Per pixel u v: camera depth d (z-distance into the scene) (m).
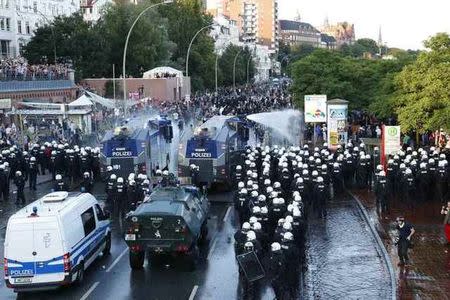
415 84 36.53
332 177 30.73
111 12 84.06
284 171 27.11
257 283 16.86
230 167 32.56
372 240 22.70
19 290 16.80
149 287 17.92
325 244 22.27
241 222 23.48
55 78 62.91
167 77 81.19
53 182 35.34
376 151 35.75
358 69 51.56
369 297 16.81
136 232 18.81
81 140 45.47
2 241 23.34
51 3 95.44
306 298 16.83
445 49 37.19
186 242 18.72
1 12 80.94
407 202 27.73
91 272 19.39
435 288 17.25
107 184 28.09
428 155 31.53
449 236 21.36
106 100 58.66
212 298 16.94
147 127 35.56
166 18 100.44
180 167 31.67
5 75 54.19
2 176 30.89
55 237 16.77
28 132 45.72
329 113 37.94
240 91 103.81
